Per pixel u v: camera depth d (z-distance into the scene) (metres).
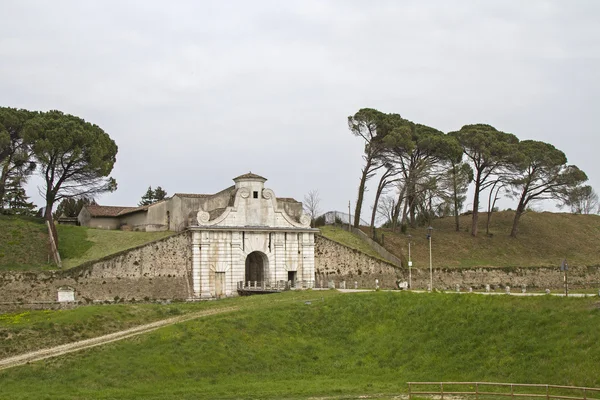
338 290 68.88
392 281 85.19
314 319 54.25
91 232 82.12
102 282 69.75
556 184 96.88
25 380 42.16
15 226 76.38
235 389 41.78
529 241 102.19
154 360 45.84
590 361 38.56
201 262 76.19
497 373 41.22
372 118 93.75
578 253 101.56
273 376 45.50
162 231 85.75
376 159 96.94
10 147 81.94
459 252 94.12
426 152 96.00
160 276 73.62
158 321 56.12
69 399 38.62
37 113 84.38
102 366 44.53
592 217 119.62
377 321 52.53
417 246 94.06
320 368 47.00
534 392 38.00
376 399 38.03
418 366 44.94
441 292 56.47
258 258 84.31
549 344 41.75
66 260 72.62
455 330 47.28
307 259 82.25
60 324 51.31
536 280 90.94
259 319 53.41
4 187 86.00
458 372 42.75
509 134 101.75
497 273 89.19
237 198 79.75
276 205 81.94
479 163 97.25
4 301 64.56
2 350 46.94
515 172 96.88
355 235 94.81
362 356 48.12
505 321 45.78
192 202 83.44
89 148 80.12
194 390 41.59
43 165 78.25
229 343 49.22
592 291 58.47
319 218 106.94
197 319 53.28
